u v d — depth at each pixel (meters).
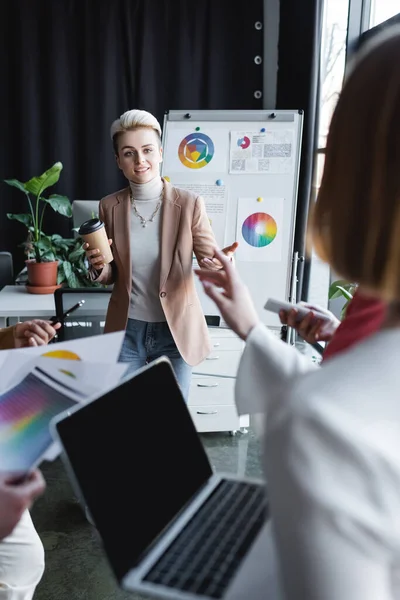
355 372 0.45
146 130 2.07
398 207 0.44
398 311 0.49
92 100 4.15
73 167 4.28
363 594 0.41
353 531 0.40
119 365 0.85
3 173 4.25
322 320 1.09
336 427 0.41
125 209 2.15
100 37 4.05
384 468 0.41
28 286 2.85
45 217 4.29
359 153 0.46
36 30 4.03
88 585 1.80
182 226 2.11
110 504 0.65
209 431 2.90
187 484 0.77
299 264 3.52
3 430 0.76
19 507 0.72
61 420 0.64
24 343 1.33
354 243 0.47
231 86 4.21
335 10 3.62
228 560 0.64
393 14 2.99
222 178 2.85
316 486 0.41
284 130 2.85
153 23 4.06
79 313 2.21
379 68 0.46
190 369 2.20
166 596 0.59
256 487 0.79
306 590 0.41
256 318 0.87
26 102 4.11
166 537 0.68
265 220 2.80
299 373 0.77
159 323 2.14
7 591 1.26
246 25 4.09
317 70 3.54
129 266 2.11
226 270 0.91
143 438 0.74
